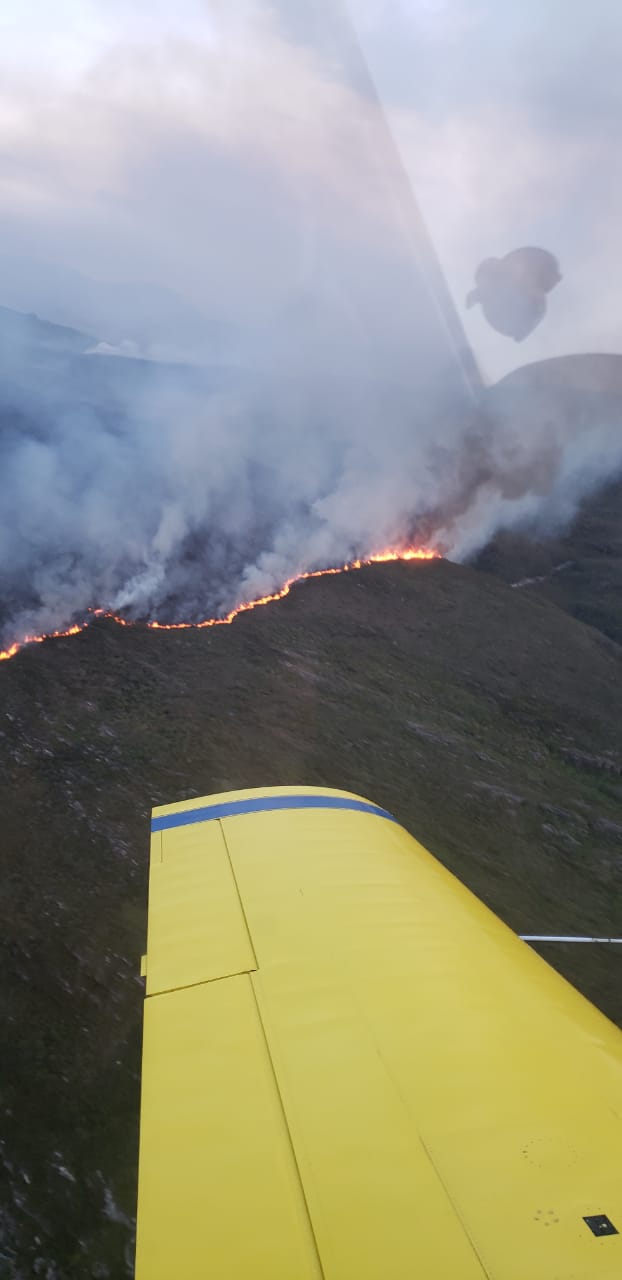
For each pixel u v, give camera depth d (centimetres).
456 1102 268
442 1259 203
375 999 336
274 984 351
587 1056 304
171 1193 232
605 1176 233
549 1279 195
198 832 545
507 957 395
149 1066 298
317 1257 205
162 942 398
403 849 544
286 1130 256
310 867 483
